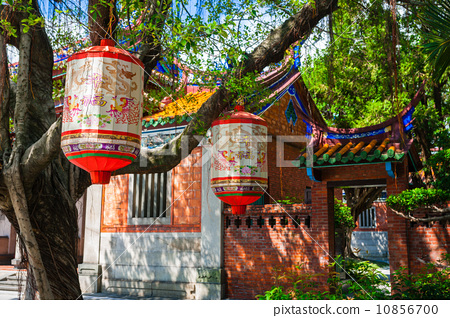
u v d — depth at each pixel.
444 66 5.37
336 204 12.38
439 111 10.43
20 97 4.63
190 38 4.21
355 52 8.46
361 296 5.91
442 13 4.88
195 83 5.12
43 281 4.32
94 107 2.96
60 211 4.76
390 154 7.34
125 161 3.08
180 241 10.24
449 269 6.45
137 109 3.16
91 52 3.06
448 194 7.08
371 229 22.53
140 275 10.54
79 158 3.01
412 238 7.97
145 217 10.80
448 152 7.71
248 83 4.68
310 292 5.75
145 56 5.13
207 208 10.00
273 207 9.44
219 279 9.50
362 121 12.62
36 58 4.89
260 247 9.47
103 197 11.54
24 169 4.30
